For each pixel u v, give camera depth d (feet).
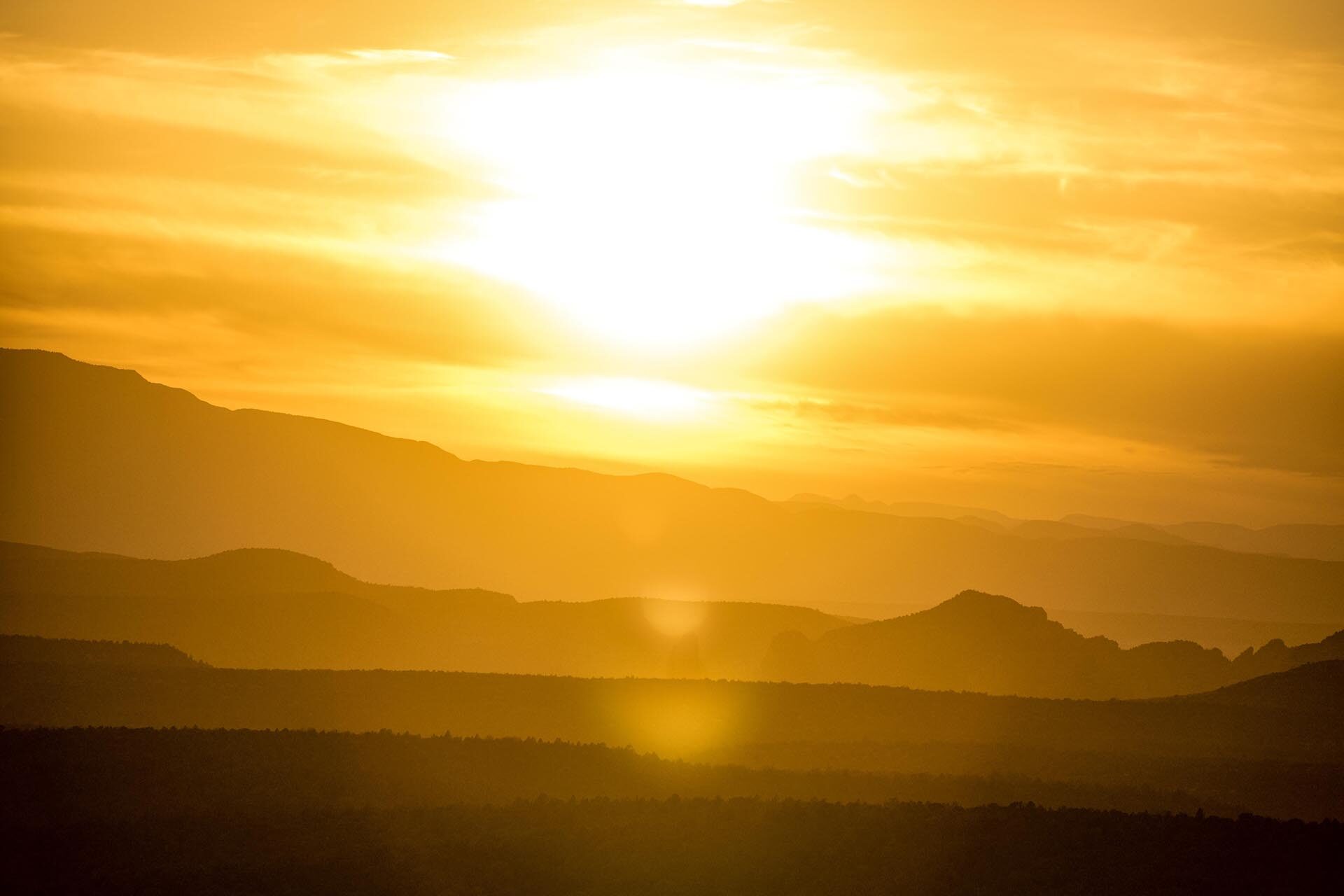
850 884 529.45
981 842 554.05
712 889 527.40
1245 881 506.48
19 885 518.37
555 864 546.26
